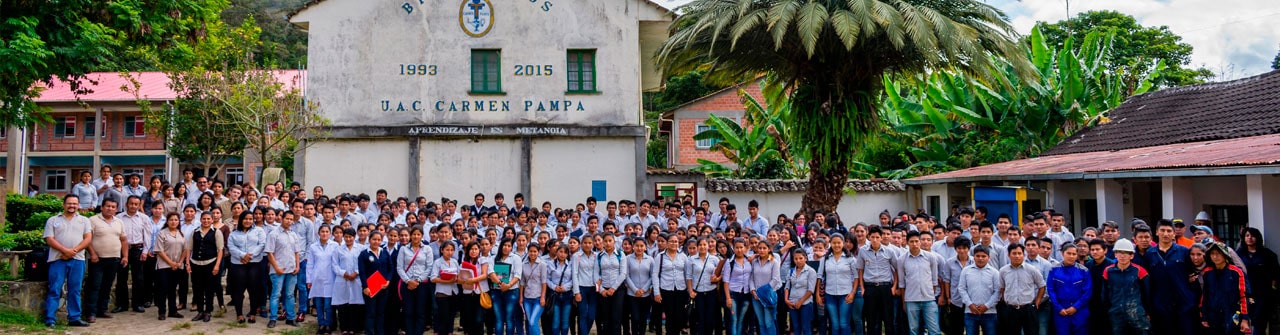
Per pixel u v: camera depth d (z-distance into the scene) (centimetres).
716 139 2589
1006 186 1570
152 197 1287
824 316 988
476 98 1753
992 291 896
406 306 984
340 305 1002
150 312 1088
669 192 1980
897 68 1597
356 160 1748
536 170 1764
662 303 1009
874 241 959
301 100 1742
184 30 1425
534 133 1744
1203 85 1925
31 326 946
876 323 962
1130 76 2758
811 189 1573
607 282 980
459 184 1753
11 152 2491
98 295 1023
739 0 1452
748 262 992
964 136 2261
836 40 1450
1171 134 1706
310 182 1738
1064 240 1058
